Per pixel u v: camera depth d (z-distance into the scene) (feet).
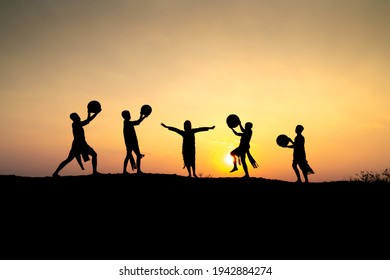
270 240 19.49
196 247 18.45
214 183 31.55
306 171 33.71
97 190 28.09
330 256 17.25
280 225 21.85
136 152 33.81
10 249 17.84
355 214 23.80
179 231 20.63
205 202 25.91
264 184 31.89
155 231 20.58
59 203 25.00
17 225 21.06
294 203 26.32
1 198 25.70
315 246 18.63
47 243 18.71
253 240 19.48
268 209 24.82
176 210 24.08
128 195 27.04
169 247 18.39
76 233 20.13
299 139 34.37
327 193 29.32
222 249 18.22
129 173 34.22
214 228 21.18
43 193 27.12
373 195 28.43
